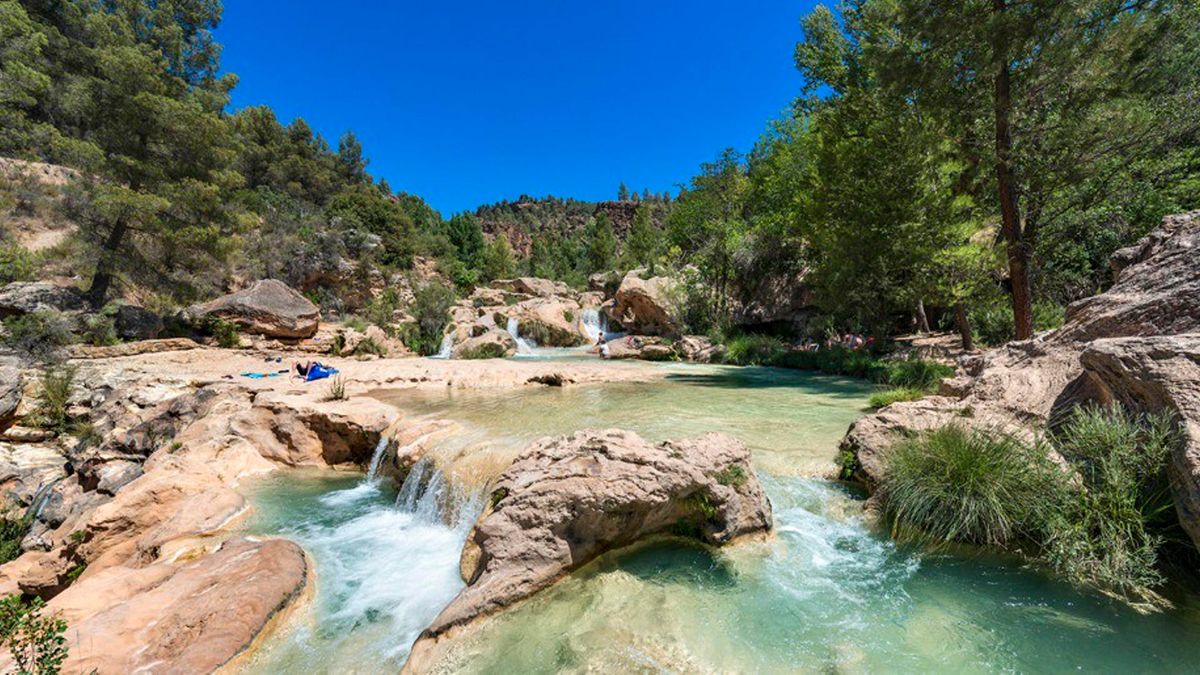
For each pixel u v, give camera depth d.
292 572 5.34
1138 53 12.09
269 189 46.78
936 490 5.21
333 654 4.38
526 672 3.71
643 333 28.38
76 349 17.33
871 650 3.71
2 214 23.16
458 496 6.84
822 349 21.38
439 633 4.20
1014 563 4.68
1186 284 5.86
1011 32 11.52
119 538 7.45
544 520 4.92
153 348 19.25
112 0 34.69
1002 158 13.11
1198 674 3.27
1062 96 13.51
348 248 38.12
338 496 8.48
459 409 11.24
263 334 22.69
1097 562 4.27
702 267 27.36
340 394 12.47
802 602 4.35
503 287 44.69
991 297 14.75
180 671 3.82
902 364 14.98
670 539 5.49
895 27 14.88
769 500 6.12
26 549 9.21
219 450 9.56
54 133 23.31
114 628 4.33
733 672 3.55
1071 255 17.30
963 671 3.45
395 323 30.39
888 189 14.91
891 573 4.73
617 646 3.88
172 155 21.55
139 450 10.90
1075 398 5.96
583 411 10.76
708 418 9.84
